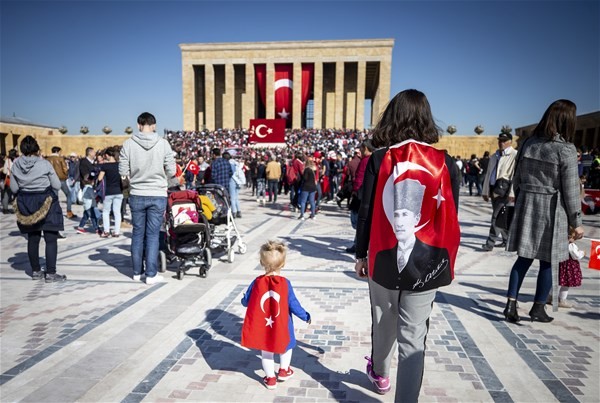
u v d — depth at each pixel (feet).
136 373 11.18
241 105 219.00
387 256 7.79
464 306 16.52
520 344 13.02
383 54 193.98
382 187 7.97
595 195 45.47
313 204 42.16
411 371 7.84
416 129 8.26
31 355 12.17
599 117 101.45
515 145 145.59
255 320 10.44
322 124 217.97
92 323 14.61
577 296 17.76
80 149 169.58
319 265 23.16
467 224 38.47
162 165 19.38
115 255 25.68
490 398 10.02
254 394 10.22
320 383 10.77
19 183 18.84
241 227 36.86
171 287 18.98
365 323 14.76
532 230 14.10
